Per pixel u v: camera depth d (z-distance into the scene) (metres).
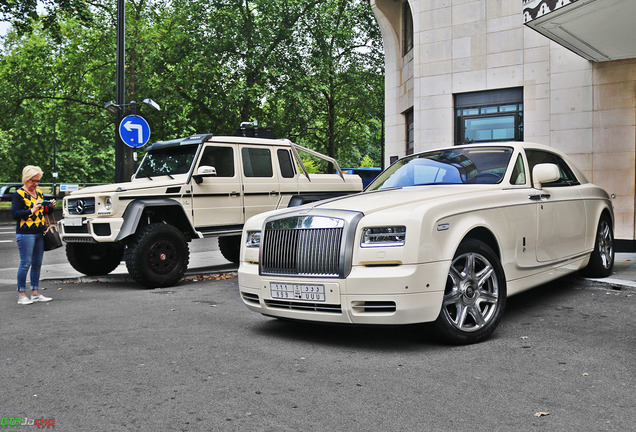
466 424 3.03
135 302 7.17
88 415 3.29
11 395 3.67
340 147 36.19
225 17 27.72
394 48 17.06
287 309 4.88
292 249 4.80
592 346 4.50
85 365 4.32
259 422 3.12
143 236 8.23
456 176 5.80
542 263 5.78
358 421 3.10
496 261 4.89
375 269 4.39
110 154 62.53
